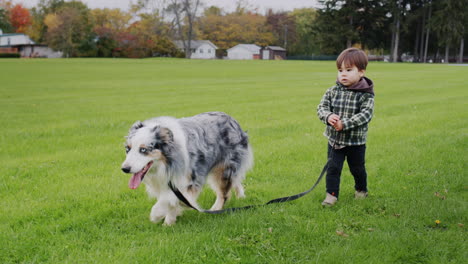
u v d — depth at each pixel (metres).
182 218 4.56
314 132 9.09
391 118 10.91
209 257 3.60
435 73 33.00
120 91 18.52
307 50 101.50
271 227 4.18
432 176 5.85
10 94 17.22
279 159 6.93
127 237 4.04
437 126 9.63
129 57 80.44
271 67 44.66
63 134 8.99
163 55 83.81
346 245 3.74
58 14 84.19
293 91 18.41
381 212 4.63
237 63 55.16
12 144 7.92
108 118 11.02
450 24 67.88
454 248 3.71
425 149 7.32
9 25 97.25
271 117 11.09
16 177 5.81
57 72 32.94
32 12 100.56
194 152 4.29
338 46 72.44
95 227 4.20
